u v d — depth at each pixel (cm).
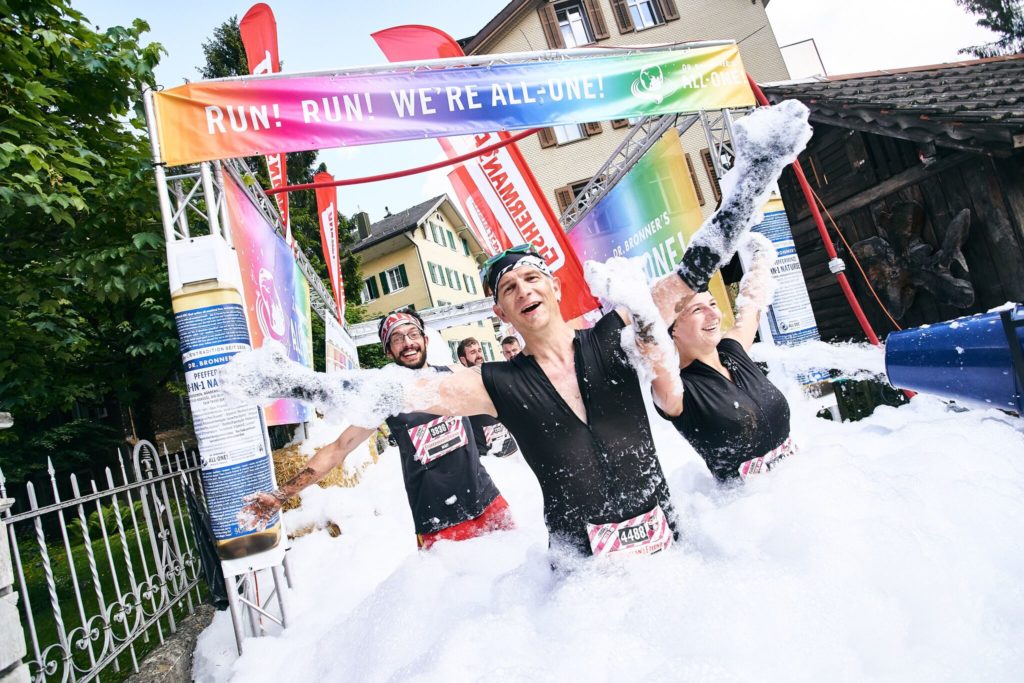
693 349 229
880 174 728
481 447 509
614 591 165
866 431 317
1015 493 190
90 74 522
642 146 680
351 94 396
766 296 270
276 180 583
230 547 321
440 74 421
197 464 411
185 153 360
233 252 364
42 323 580
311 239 2003
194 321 334
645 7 1638
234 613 317
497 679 143
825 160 810
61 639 253
